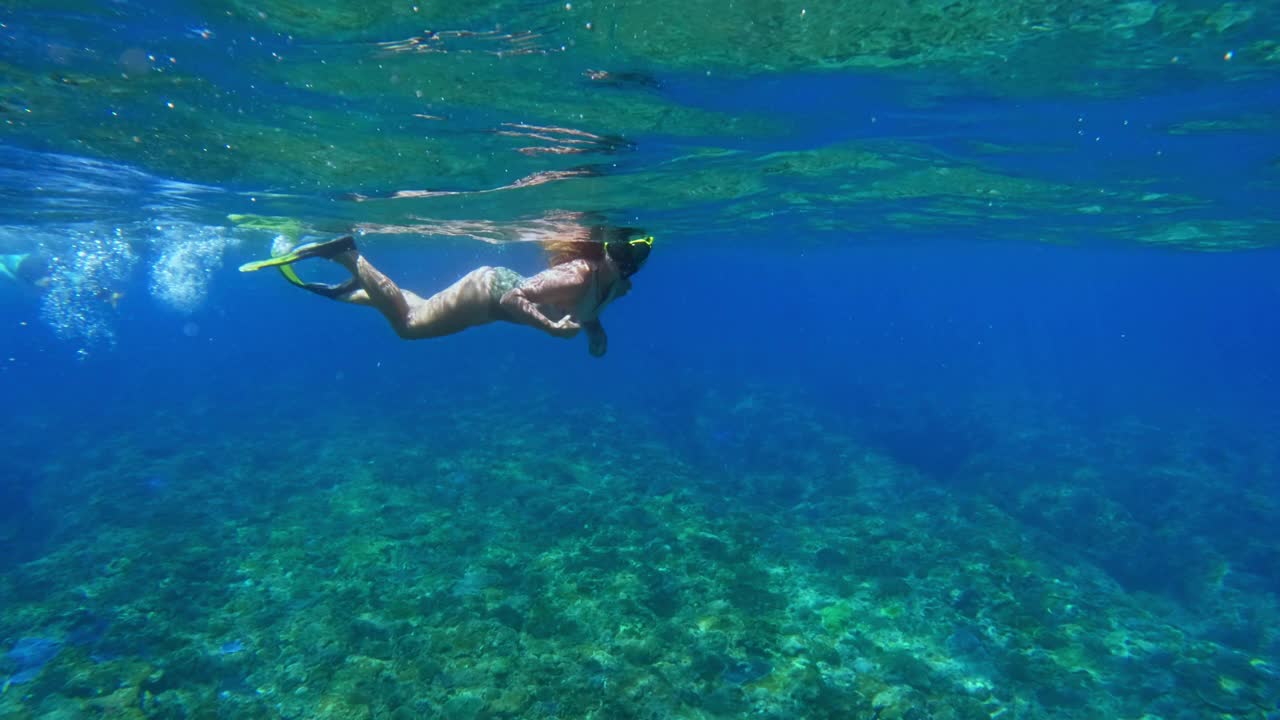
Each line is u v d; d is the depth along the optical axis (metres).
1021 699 8.27
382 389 33.22
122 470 18.61
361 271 4.46
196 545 12.53
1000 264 44.72
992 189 14.12
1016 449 21.78
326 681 8.09
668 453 20.30
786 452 21.03
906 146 10.06
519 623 9.34
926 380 38.88
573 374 37.22
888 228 22.67
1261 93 7.62
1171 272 47.78
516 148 8.91
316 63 6.04
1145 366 59.41
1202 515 15.63
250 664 8.49
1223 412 30.89
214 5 4.95
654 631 9.16
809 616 9.88
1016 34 5.93
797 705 7.76
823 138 9.45
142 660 8.55
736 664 8.52
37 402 32.28
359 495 15.72
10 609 10.10
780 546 12.61
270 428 24.39
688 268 53.22
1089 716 8.05
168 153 9.27
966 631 9.70
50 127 8.06
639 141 8.88
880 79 7.01
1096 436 23.45
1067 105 8.05
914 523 14.44
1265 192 13.81
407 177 10.45
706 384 33.09
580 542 12.41
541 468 17.77
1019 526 14.47
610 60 6.13
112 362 53.62
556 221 14.97
